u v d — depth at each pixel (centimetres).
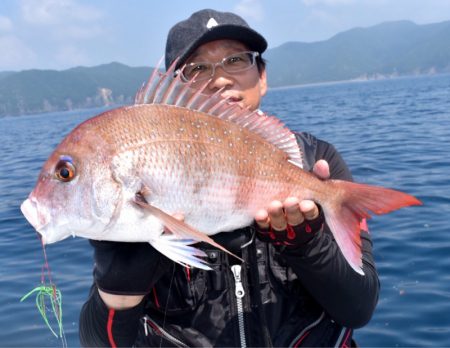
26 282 144
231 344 65
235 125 59
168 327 67
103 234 53
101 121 54
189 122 56
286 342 66
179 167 54
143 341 69
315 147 75
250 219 59
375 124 521
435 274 132
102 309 60
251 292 66
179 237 52
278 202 57
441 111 614
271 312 66
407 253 146
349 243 58
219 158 56
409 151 316
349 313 64
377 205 57
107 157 53
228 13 81
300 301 68
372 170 263
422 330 107
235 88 77
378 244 154
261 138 60
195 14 79
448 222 167
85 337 67
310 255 59
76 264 157
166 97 57
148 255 57
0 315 123
